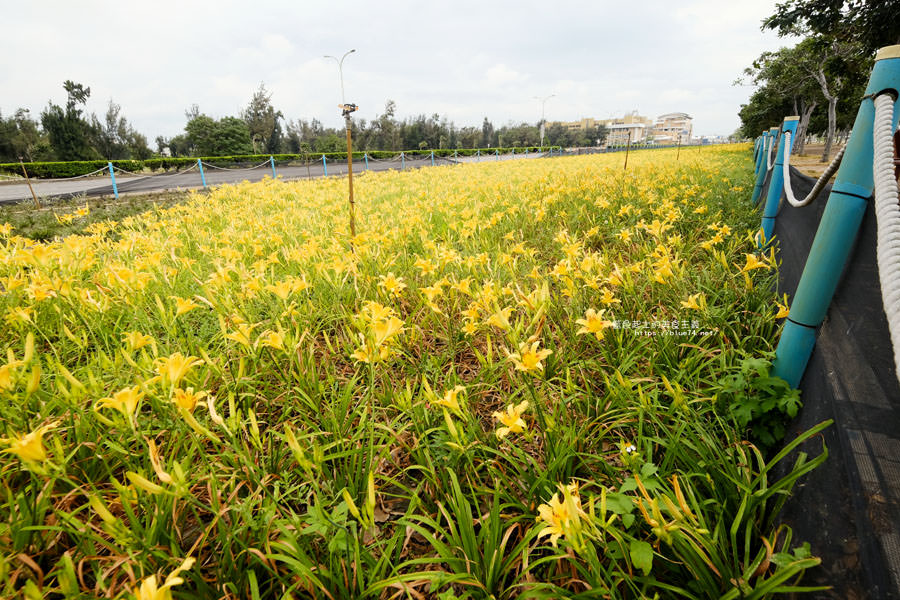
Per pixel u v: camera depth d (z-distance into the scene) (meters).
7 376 1.49
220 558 1.42
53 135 52.94
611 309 2.80
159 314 2.54
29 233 7.29
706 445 1.69
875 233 1.71
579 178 10.66
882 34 11.41
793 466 1.59
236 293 2.94
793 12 12.38
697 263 4.04
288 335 2.15
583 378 2.13
